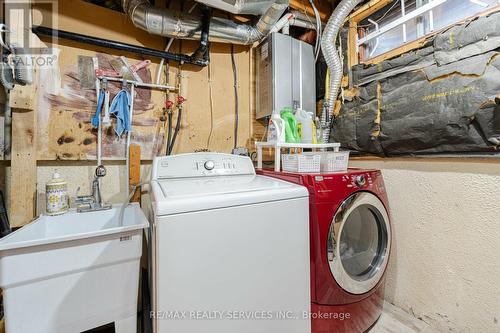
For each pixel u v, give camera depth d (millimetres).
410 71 1459
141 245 1009
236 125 1934
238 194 891
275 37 1789
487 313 1155
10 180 1163
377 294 1354
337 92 1902
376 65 1676
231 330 854
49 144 1281
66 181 1319
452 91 1246
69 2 1333
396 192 1567
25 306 805
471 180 1212
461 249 1250
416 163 1459
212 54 1841
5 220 1107
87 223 1210
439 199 1343
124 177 1513
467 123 1192
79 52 1361
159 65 1616
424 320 1403
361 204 1265
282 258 975
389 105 1578
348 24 1945
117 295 967
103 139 1427
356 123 1816
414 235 1463
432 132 1337
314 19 2080
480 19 1150
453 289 1281
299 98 1908
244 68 1983
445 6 1450
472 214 1209
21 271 791
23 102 1139
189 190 948
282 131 1562
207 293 808
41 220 1065
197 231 793
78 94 1355
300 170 1369
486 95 1119
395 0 1664
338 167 1404
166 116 1634
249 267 892
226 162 1507
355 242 1526
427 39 1384
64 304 865
